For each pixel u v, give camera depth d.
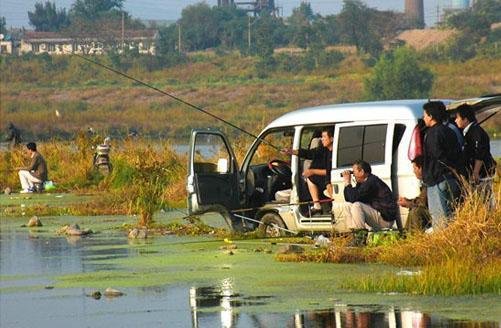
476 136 40.88
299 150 46.66
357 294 33.91
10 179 90.44
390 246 40.34
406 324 29.45
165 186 69.12
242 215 48.75
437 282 33.69
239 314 31.78
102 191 81.50
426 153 40.50
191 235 51.62
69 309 34.06
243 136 80.31
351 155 44.28
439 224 39.56
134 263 43.00
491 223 38.28
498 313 30.36
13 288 38.47
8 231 57.44
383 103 44.28
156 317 32.06
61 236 54.09
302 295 34.19
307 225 46.38
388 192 42.78
